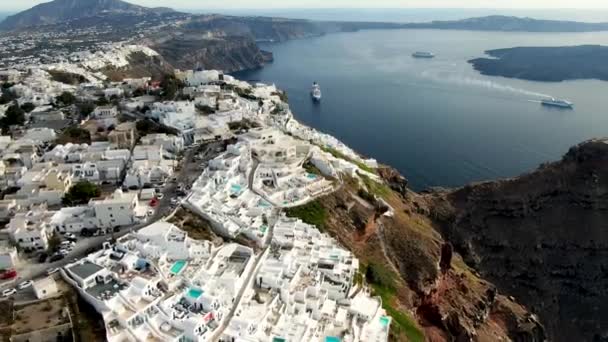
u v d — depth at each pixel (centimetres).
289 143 18962
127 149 16475
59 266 10350
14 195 13075
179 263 10894
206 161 16625
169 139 17225
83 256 10769
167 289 9962
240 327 9456
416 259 15900
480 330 15600
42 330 8412
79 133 18138
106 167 15075
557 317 19350
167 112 19950
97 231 11888
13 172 14388
